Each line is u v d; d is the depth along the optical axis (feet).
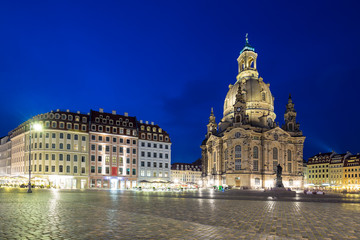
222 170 466.70
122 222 57.67
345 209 91.15
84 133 375.86
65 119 367.25
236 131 435.12
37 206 87.97
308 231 50.21
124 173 401.08
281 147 451.12
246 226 54.34
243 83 503.20
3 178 306.55
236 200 132.87
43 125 352.90
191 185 378.12
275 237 45.03
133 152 413.39
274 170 439.63
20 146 392.06
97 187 377.09
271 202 121.39
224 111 525.34
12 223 55.52
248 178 416.67
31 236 44.21
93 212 73.82
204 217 66.23
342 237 45.78
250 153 424.87
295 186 456.86
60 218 62.49
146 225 54.39
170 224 55.67
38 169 346.54
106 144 391.86
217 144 471.62
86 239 42.50
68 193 183.01
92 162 378.12
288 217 68.18
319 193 236.02
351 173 622.13
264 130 444.55
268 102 493.36
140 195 168.35
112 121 404.36
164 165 439.22
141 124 435.94
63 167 356.79
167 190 285.23
